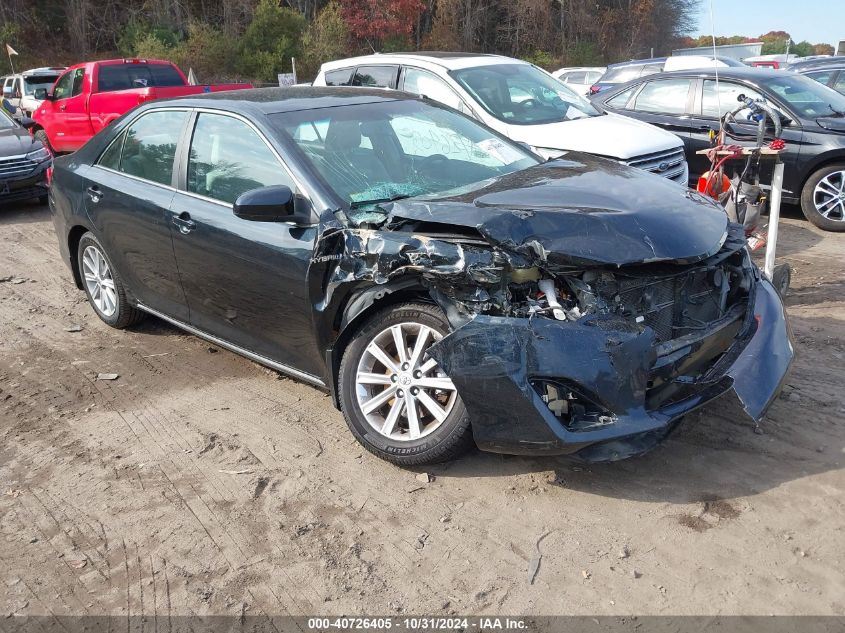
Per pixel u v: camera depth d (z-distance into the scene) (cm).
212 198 417
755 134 798
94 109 1201
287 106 421
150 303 497
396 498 331
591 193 346
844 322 500
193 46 3098
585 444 292
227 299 416
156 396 446
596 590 271
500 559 290
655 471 338
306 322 369
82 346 530
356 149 399
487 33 4428
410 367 336
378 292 334
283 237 369
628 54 4562
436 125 445
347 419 356
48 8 3500
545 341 293
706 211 354
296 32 3250
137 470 366
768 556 281
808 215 788
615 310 306
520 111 748
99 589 288
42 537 320
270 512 328
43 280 701
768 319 354
